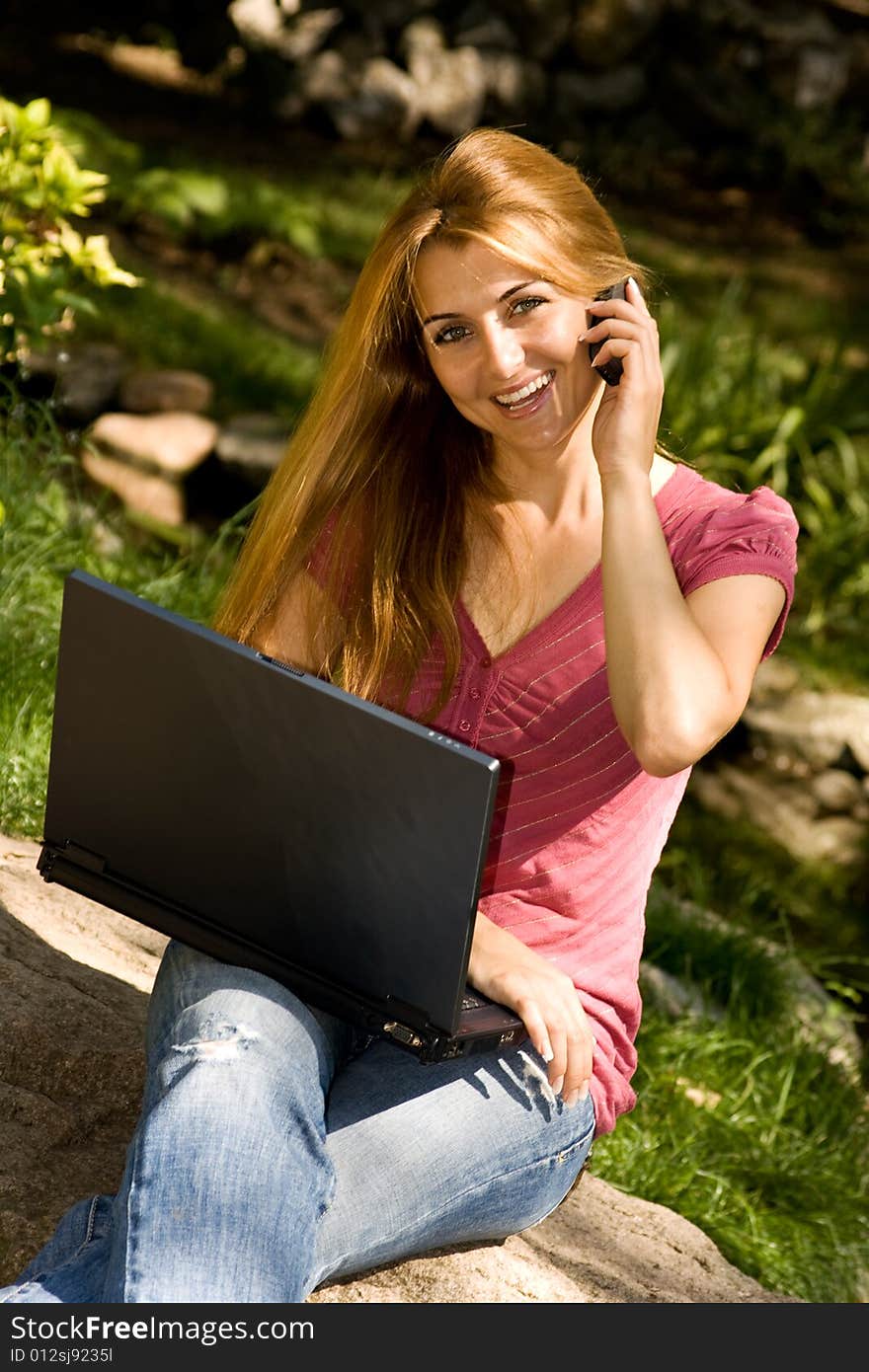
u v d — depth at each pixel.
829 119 11.48
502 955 2.20
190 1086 1.94
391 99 10.61
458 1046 2.05
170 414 7.02
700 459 7.92
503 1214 2.22
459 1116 2.14
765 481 8.04
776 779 6.93
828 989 5.94
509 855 2.29
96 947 3.01
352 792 1.96
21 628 4.22
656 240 10.42
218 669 2.02
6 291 4.27
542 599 2.34
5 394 6.29
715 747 7.08
